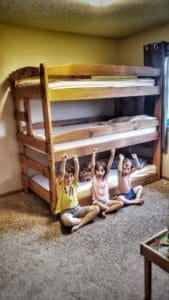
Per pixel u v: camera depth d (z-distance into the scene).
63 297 1.57
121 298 1.54
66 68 2.29
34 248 2.07
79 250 2.02
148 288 1.50
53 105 3.27
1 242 2.17
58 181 2.47
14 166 3.18
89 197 2.71
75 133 2.51
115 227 2.34
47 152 2.42
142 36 3.37
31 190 3.20
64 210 2.46
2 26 2.77
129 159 3.22
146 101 3.38
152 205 2.74
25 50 2.96
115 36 3.57
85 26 2.96
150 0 2.19
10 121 3.04
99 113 3.74
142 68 2.90
